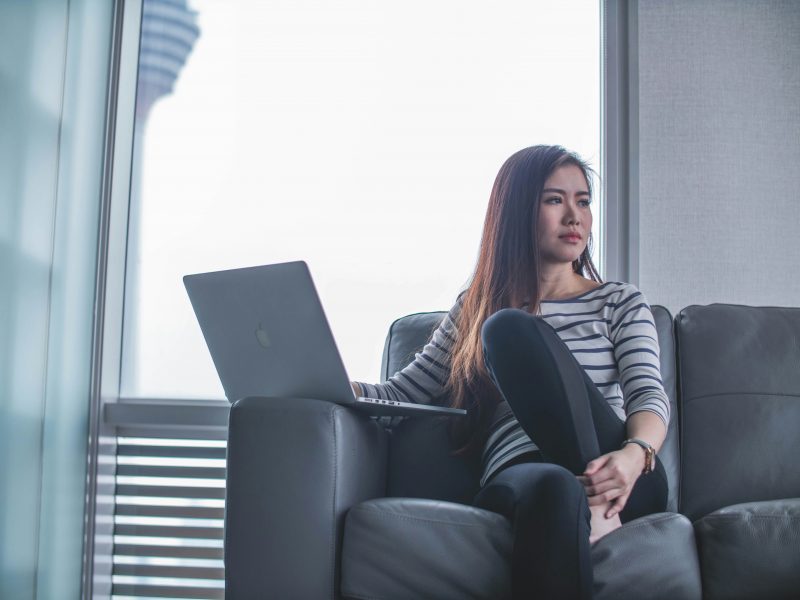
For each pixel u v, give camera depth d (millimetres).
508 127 2428
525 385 1243
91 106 2256
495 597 1228
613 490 1248
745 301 2293
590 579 1128
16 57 1850
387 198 2420
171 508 2275
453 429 1718
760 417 1776
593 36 2445
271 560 1334
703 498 1755
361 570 1301
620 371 1589
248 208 2432
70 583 2115
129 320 2393
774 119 2352
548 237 1776
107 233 2295
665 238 2314
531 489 1184
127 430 2309
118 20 2391
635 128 2350
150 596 2254
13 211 1827
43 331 1972
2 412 1787
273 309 1479
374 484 1617
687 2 2393
